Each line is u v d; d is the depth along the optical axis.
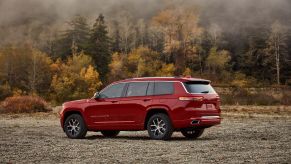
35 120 24.52
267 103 48.97
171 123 12.64
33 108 33.88
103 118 13.73
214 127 17.73
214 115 12.88
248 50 135.62
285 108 37.97
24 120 24.56
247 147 10.75
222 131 15.84
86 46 112.94
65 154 9.80
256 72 127.31
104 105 13.72
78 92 84.31
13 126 19.59
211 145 11.24
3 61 94.12
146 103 12.99
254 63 128.50
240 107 41.12
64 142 12.48
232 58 146.25
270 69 125.25
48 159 9.09
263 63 124.88
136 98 13.22
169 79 12.91
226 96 54.31
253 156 9.15
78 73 95.94
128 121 13.30
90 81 87.06
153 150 10.30
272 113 29.89
